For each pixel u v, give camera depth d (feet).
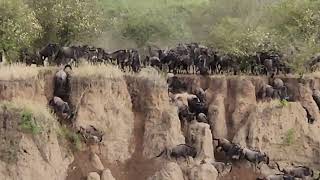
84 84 373.81
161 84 396.16
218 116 428.56
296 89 468.34
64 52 423.64
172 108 391.65
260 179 389.60
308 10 581.12
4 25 457.68
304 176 409.69
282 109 432.66
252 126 423.64
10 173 313.94
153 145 378.32
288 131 430.20
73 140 354.13
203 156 386.73
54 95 372.17
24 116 325.83
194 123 403.75
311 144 436.35
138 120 389.60
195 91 435.53
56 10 537.65
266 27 608.60
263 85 449.06
